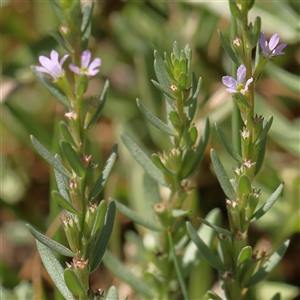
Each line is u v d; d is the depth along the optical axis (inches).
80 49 11.1
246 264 12.0
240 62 11.5
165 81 11.8
